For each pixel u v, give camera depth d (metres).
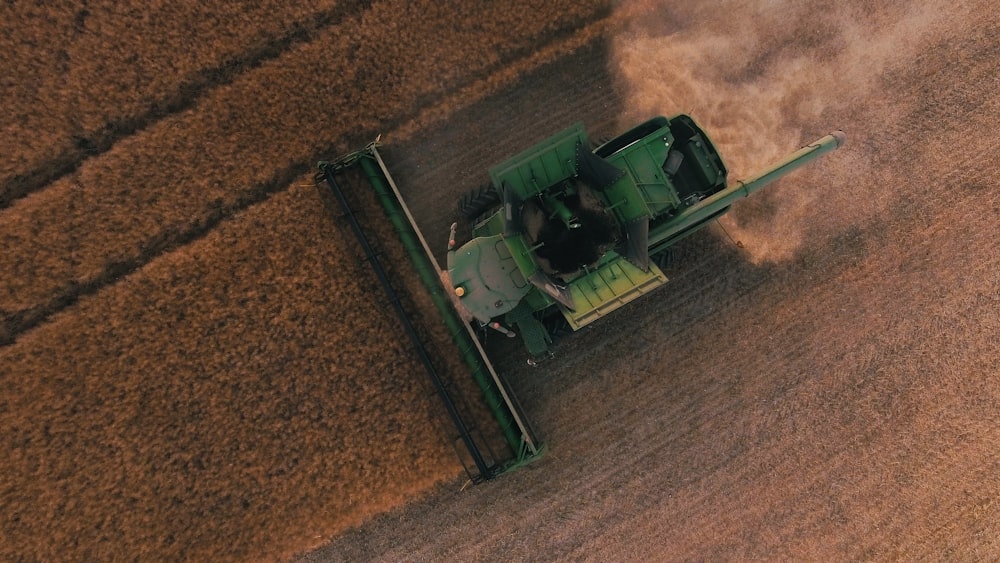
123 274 10.19
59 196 10.05
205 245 10.21
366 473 10.23
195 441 10.17
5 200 10.06
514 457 10.13
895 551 10.55
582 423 10.52
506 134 10.54
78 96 10.11
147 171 10.19
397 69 10.46
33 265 10.00
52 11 10.08
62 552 9.90
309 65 10.38
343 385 10.28
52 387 10.01
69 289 10.08
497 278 8.90
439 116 10.47
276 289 10.27
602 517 10.44
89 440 10.05
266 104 10.34
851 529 10.55
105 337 10.11
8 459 9.94
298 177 10.37
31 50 10.08
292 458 10.22
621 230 8.30
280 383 10.24
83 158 10.16
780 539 10.52
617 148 9.01
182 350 10.19
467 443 9.79
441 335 10.34
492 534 10.36
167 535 10.04
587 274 8.43
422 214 10.48
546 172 8.23
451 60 10.52
